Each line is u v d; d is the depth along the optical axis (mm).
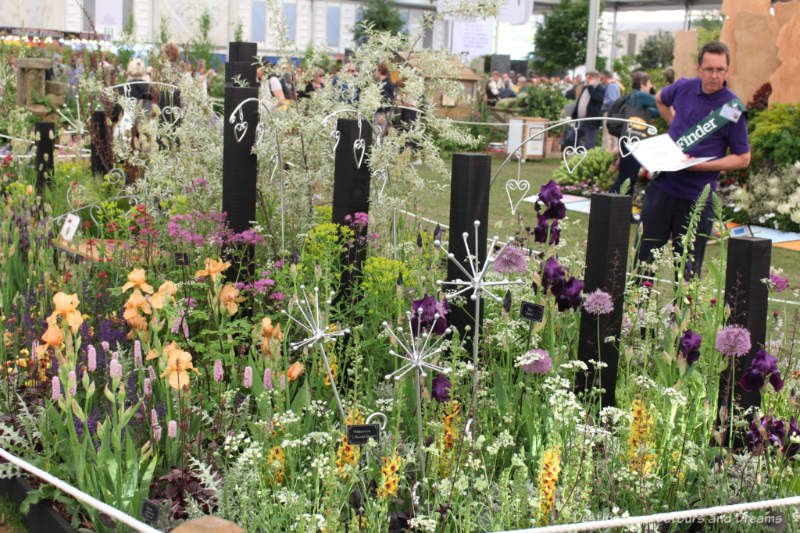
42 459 3414
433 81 5633
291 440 3180
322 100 5559
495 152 19500
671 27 40500
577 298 3578
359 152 4645
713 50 5465
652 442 3199
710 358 3809
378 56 5578
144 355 3979
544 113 20297
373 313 4262
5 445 3484
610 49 40438
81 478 3068
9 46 15508
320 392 3809
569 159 13555
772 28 12758
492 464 3324
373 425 2936
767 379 3254
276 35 5922
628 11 39812
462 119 20094
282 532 2934
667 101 5898
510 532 2406
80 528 3098
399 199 5324
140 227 5457
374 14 30953
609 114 12031
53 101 11320
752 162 11445
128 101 6883
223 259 4766
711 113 5500
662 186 5668
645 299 4398
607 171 13055
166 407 3480
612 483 2996
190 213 5254
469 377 3797
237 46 5609
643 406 3199
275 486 3062
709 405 3564
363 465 3277
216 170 5664
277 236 5367
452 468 3102
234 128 4742
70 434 3141
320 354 3852
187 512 2953
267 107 5465
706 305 4141
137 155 6430
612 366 3725
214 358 3900
